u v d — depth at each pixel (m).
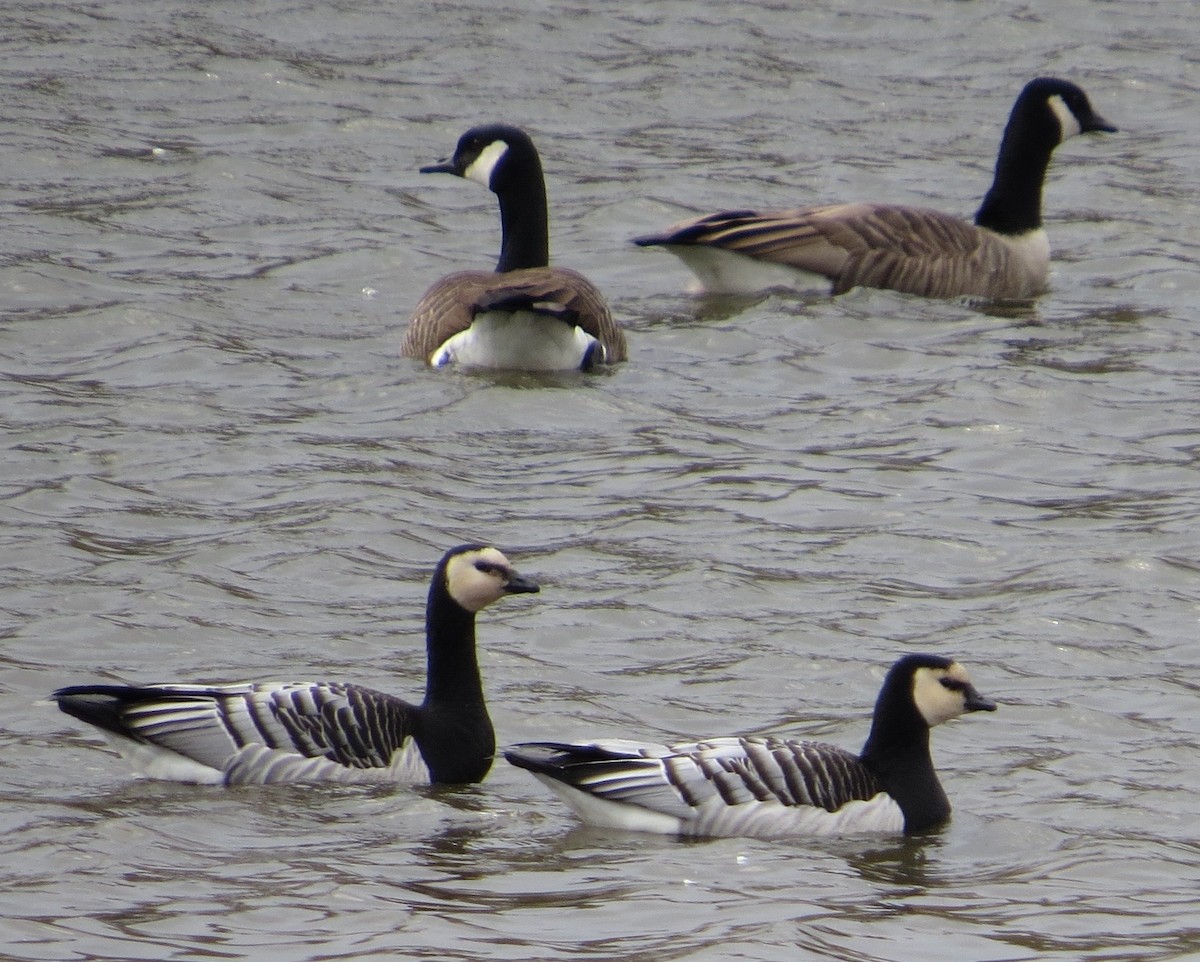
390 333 22.20
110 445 18.30
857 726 13.15
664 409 19.98
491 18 35.59
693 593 15.42
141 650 14.04
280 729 11.99
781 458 18.67
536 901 10.28
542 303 20.20
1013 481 18.25
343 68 32.75
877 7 36.97
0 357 20.64
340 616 14.87
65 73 31.66
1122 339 22.48
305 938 9.70
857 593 15.55
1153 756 12.83
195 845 10.95
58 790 11.74
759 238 23.98
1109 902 10.55
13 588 14.98
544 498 17.47
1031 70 34.12
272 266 24.33
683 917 10.12
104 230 25.23
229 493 17.28
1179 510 17.47
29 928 9.69
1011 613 15.16
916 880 10.88
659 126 30.89
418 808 11.75
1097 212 27.88
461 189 28.06
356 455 18.28
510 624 14.84
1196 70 34.38
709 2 36.84
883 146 30.36
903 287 23.98
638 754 11.58
